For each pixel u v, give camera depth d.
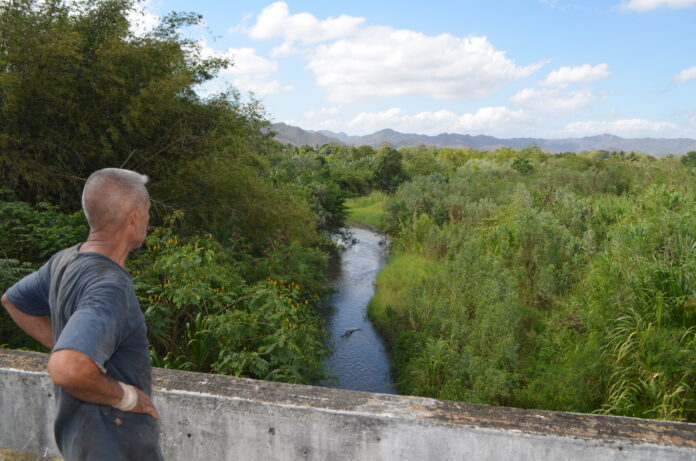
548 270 9.01
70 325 1.21
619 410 5.20
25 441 2.35
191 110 9.05
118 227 1.41
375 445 1.96
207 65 9.33
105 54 7.64
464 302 8.50
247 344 5.64
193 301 5.39
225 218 9.41
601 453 1.84
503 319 7.05
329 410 1.99
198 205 9.13
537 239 10.41
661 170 18.52
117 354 1.38
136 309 1.42
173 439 2.17
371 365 8.10
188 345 5.46
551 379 6.28
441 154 68.94
